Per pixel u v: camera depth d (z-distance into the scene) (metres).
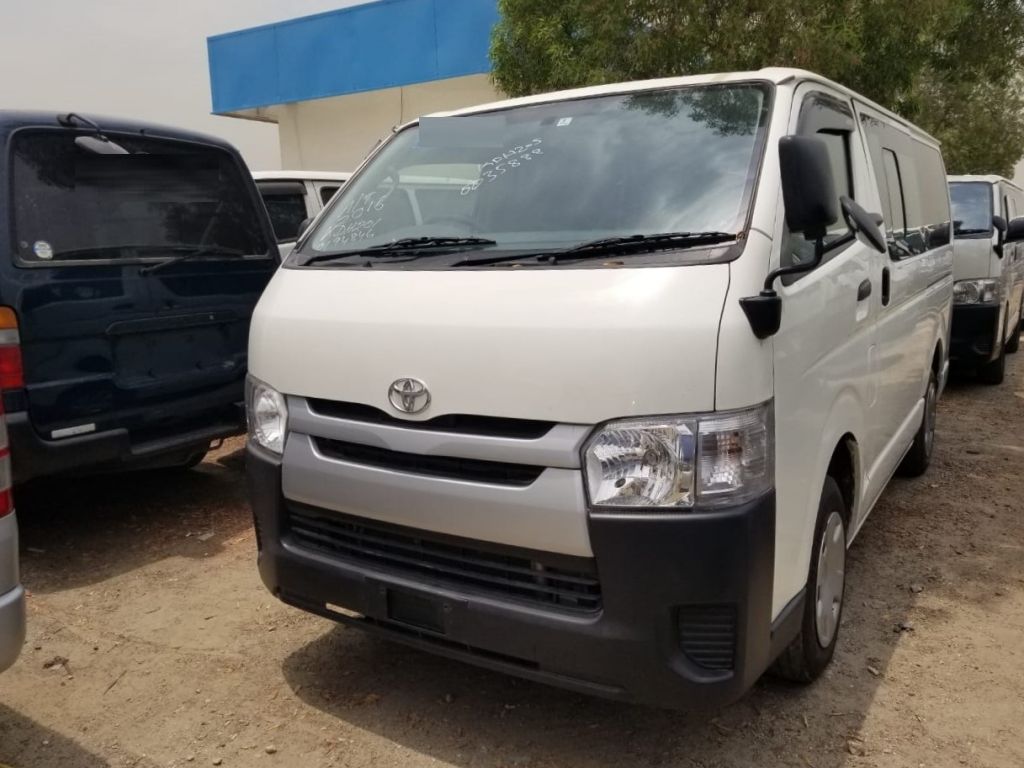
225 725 3.38
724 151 3.24
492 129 3.87
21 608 2.82
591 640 2.66
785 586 2.94
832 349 3.34
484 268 3.05
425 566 3.01
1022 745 3.18
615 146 3.49
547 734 3.27
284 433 3.28
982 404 8.63
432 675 3.71
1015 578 4.60
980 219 8.80
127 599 4.48
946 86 20.58
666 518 2.56
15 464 4.53
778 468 2.80
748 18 7.87
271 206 8.17
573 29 8.86
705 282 2.69
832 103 3.94
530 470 2.74
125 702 3.55
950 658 3.79
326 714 3.44
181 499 6.01
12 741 3.29
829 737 3.23
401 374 2.94
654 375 2.58
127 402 5.02
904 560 4.84
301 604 3.40
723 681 2.66
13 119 4.68
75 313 4.75
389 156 4.11
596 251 2.95
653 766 3.07
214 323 5.52
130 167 5.18
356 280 3.29
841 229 3.75
